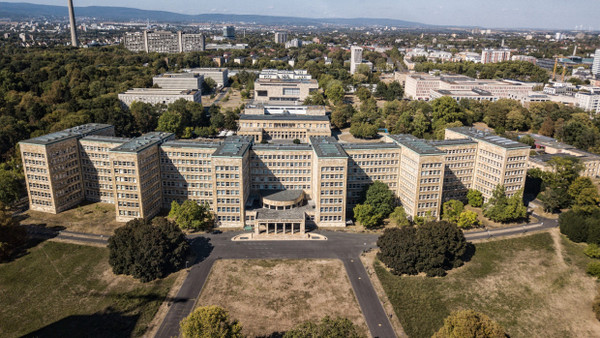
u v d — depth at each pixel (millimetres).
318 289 146375
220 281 149750
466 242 175000
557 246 176125
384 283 150625
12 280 148375
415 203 195500
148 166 192250
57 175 198625
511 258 167250
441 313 135375
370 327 128000
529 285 150625
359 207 191000
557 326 131375
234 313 132875
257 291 144500
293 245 176625
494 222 199000
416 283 151000
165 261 152625
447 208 192625
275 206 198250
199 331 103125
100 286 145625
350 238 183875
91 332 124312
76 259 161250
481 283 151375
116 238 153000
